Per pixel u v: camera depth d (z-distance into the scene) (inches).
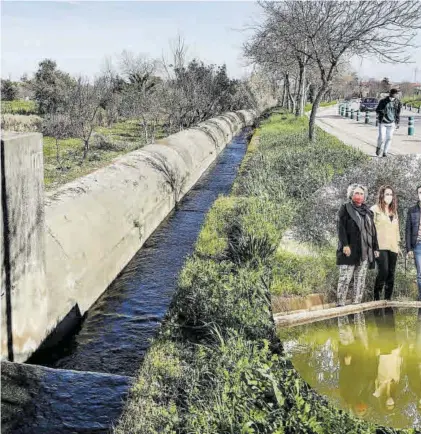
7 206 186.9
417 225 135.9
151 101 949.2
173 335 204.5
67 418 152.4
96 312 263.6
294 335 137.6
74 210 272.4
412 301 130.0
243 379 156.9
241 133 1113.4
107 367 216.7
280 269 152.9
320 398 132.8
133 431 143.6
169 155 499.5
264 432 134.4
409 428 122.5
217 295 216.8
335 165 345.7
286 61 873.5
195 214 447.5
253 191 397.1
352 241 137.7
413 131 644.1
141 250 351.6
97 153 720.3
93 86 928.3
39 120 831.7
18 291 196.2
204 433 135.8
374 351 128.0
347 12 584.4
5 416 152.4
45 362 217.5
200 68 1192.8
